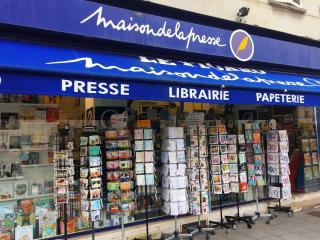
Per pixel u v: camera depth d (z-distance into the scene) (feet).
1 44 13.87
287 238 19.92
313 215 24.66
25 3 14.89
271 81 20.85
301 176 27.89
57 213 18.07
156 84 15.33
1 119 17.29
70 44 16.40
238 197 23.18
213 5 22.62
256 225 22.41
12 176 17.42
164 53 19.52
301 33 27.40
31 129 17.93
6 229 17.11
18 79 12.27
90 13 16.63
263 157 24.13
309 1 28.40
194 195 20.29
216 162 21.34
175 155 19.63
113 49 17.74
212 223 21.83
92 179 17.46
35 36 15.55
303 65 25.86
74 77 13.37
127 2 18.31
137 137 18.81
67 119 18.80
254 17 24.73
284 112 27.81
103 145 18.90
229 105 25.00
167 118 21.80
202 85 16.66
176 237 19.54
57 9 15.70
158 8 19.45
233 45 21.90
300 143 28.19
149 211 20.43
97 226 18.83
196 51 20.29
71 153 17.63
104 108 20.29
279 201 24.80
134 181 19.20
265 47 23.67
